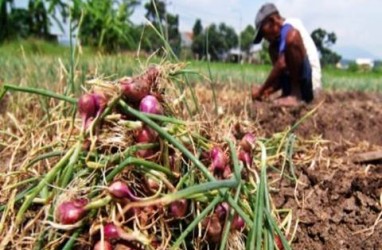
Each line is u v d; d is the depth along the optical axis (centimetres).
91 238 34
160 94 41
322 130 105
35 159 41
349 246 49
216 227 37
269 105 122
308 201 56
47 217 36
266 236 36
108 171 37
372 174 69
